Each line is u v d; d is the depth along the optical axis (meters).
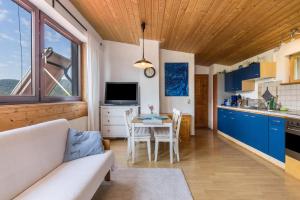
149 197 2.37
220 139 5.55
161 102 6.02
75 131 2.62
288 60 4.00
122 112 5.36
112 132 5.38
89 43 4.38
